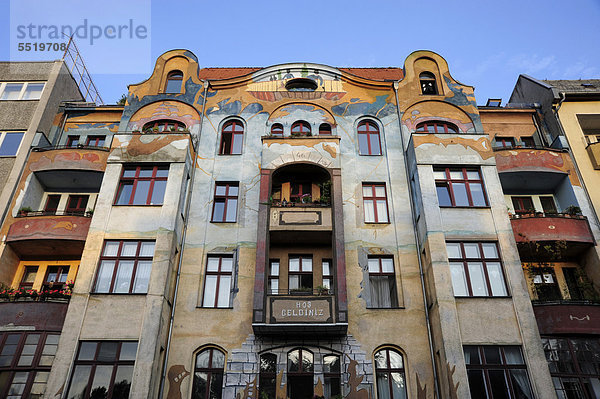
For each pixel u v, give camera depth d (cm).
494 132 2169
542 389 1363
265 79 2222
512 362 1430
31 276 1838
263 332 1521
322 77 2231
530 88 2356
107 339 1431
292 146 1886
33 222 1778
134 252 1614
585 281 1744
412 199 1847
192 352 1518
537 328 1459
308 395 1471
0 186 1891
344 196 1866
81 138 2162
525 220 1777
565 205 1933
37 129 2058
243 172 1925
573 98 2138
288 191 1897
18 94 2197
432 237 1625
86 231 1766
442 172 1795
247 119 2089
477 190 1753
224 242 1747
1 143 2030
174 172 1761
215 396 1462
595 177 1930
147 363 1379
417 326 1574
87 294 1503
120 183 1759
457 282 1572
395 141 2025
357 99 2158
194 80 2197
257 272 1570
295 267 1742
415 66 2267
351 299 1631
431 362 1505
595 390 1448
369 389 1463
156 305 1478
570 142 2033
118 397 1352
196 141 1994
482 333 1459
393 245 1750
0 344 1470
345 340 1548
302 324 1480
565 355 1505
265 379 1496
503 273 1580
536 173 1922
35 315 1515
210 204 1836
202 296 1652
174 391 1448
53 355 1468
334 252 1616
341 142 2020
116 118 2214
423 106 2112
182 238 1744
